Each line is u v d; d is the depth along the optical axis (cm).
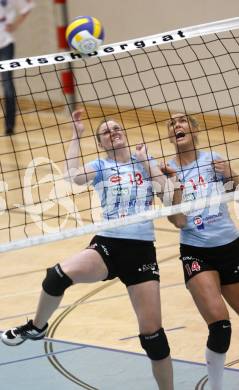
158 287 989
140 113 2706
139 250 995
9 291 1442
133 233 998
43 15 2856
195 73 2575
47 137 2483
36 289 1445
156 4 2673
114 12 2773
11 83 2425
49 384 1084
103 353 1181
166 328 1276
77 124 1053
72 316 1329
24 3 2359
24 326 1047
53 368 1134
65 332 1266
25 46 2927
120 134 1047
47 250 1639
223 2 2531
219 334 966
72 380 1095
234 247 1023
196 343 1215
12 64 1077
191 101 2612
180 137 1053
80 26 1067
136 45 1114
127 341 1226
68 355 1177
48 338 1239
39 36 2889
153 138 2447
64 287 987
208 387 1062
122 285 1464
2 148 2389
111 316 1326
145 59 2681
